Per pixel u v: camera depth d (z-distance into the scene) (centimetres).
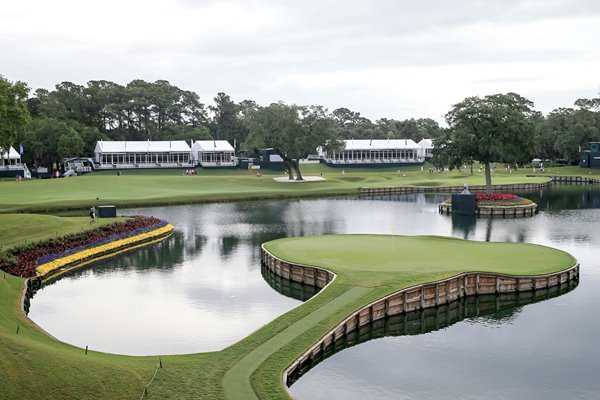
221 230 7075
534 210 8719
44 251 5088
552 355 3073
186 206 9625
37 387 2062
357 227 7244
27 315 3756
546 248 5091
